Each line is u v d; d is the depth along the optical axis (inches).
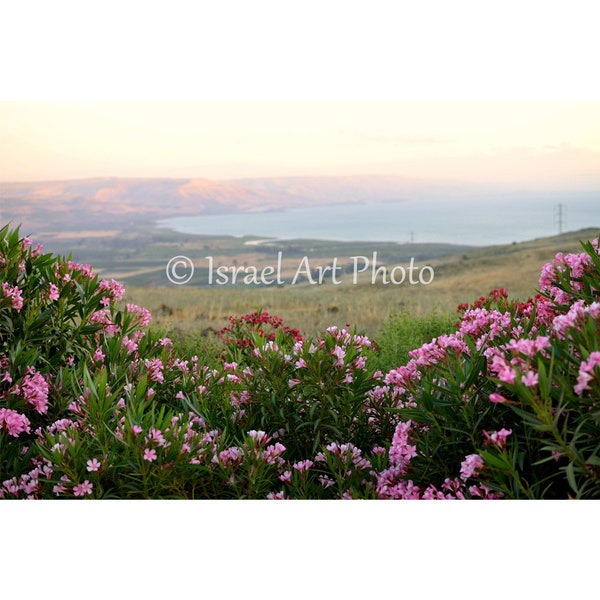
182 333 266.7
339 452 94.9
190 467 85.7
